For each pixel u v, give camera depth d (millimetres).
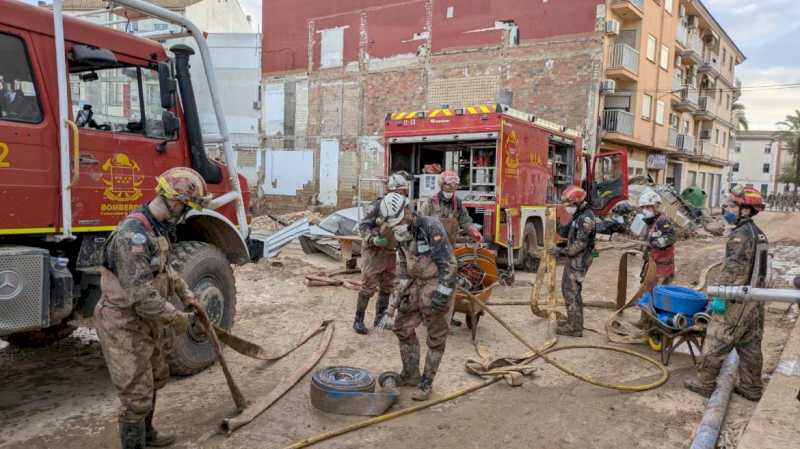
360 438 3811
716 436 3758
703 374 4645
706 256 13570
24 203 3836
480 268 6445
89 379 4922
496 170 9281
